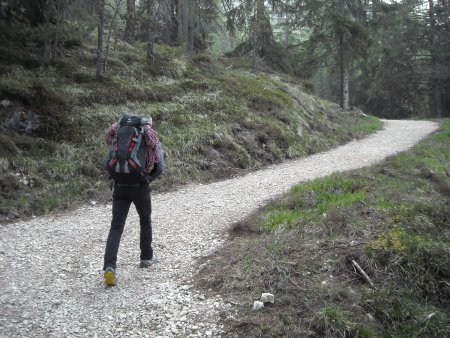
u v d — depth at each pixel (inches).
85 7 539.2
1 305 164.4
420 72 1304.1
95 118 432.8
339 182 313.6
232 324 153.6
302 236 220.8
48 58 486.0
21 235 252.5
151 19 593.0
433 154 508.4
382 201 267.3
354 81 1609.3
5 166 329.1
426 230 235.5
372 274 188.5
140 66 574.9
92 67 527.2
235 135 501.4
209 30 932.0
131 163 182.4
